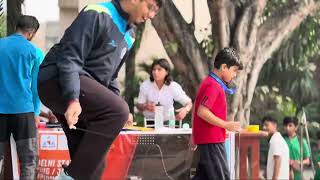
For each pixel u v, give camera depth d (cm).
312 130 789
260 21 788
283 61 800
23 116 470
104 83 222
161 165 507
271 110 788
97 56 218
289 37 802
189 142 510
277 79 793
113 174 499
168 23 766
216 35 775
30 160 475
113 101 217
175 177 508
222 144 434
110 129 218
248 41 782
